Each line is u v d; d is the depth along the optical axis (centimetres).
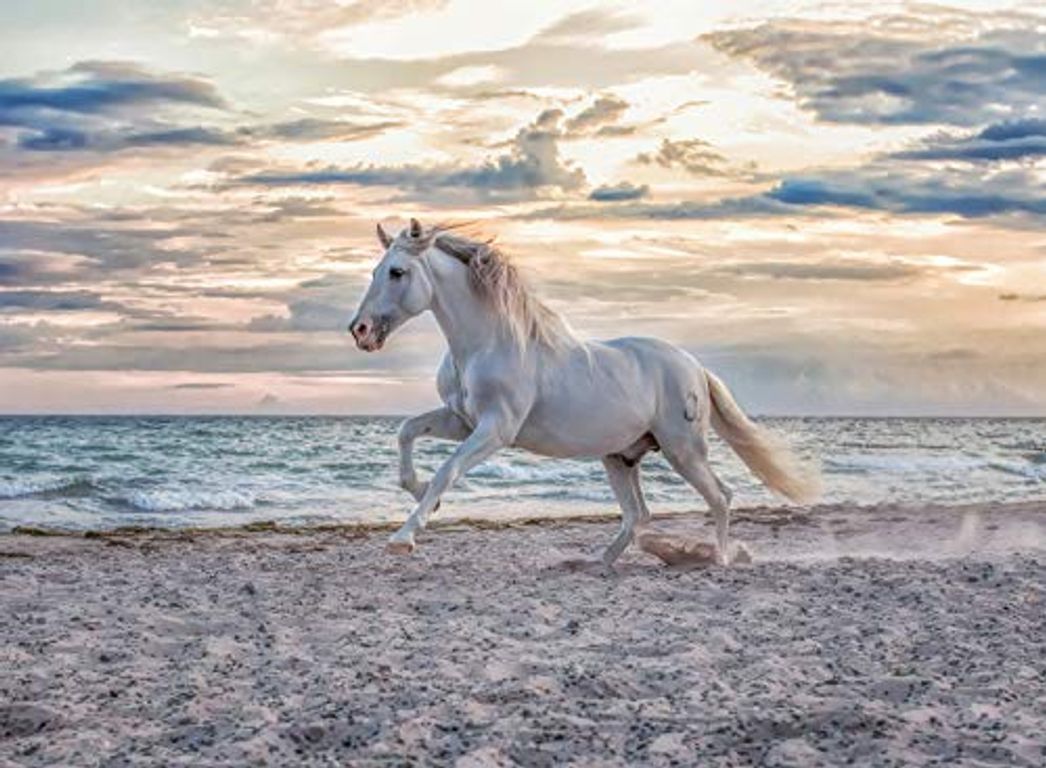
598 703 475
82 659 584
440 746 416
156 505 2134
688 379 900
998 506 1736
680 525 1426
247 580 873
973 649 596
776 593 787
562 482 2770
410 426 858
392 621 681
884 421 13612
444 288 828
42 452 3753
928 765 386
